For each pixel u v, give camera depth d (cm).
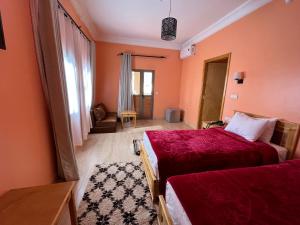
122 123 455
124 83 495
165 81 548
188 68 500
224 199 105
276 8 214
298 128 190
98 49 478
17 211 96
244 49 272
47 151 186
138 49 505
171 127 472
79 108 304
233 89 300
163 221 129
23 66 142
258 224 87
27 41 148
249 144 204
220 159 179
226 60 358
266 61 231
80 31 306
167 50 528
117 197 181
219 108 436
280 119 212
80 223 148
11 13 126
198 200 103
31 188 118
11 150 125
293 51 194
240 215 93
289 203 104
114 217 155
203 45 407
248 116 246
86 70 364
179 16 317
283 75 207
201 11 293
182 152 181
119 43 487
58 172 206
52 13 163
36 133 163
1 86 115
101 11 311
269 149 194
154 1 266
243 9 268
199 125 437
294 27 192
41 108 173
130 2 273
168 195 125
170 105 572
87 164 253
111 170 235
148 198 181
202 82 414
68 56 249
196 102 451
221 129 270
